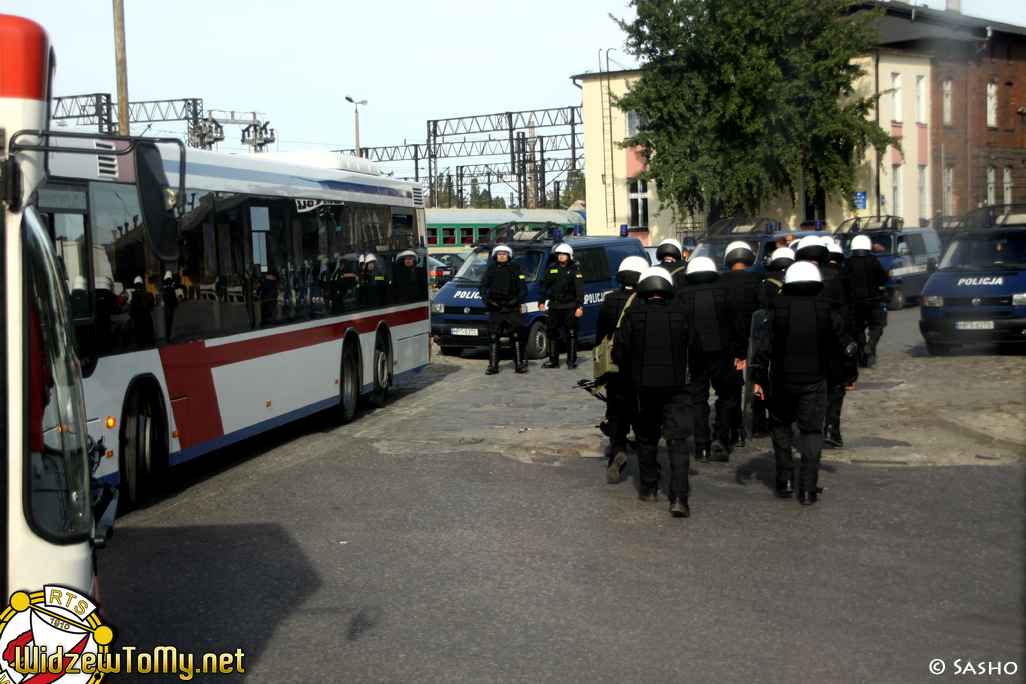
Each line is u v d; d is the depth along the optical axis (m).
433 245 47.47
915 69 45.72
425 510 7.74
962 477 8.49
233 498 8.31
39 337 3.11
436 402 13.90
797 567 6.14
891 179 45.09
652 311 7.41
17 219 3.03
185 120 42.97
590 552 6.54
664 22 39.00
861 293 15.50
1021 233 17.31
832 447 9.73
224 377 9.36
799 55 38.41
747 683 4.41
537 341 19.20
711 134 39.66
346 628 5.20
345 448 10.55
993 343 16.45
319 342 11.56
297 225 11.12
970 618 5.20
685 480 7.36
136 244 8.01
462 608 5.49
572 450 9.96
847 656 4.71
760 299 9.49
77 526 3.22
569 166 65.69
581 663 4.68
